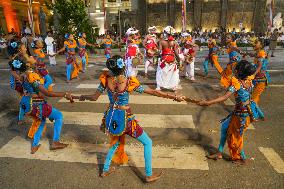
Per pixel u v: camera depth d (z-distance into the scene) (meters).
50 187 3.60
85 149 4.58
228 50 7.80
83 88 8.68
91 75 10.88
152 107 6.62
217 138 4.91
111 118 3.36
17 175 3.87
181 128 5.38
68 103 7.05
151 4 38.12
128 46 9.59
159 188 3.54
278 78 9.65
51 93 3.78
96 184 3.64
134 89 3.32
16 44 5.63
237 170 3.88
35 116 4.15
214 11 37.19
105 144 4.76
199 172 3.85
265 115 6.02
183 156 4.29
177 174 3.82
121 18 38.03
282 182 3.59
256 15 36.09
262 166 3.96
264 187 3.49
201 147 4.58
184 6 16.98
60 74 11.23
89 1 35.97
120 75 3.31
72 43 9.50
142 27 38.53
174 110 6.41
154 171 3.89
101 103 7.02
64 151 4.51
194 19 37.66
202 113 6.20
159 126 5.48
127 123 3.34
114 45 21.44
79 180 3.74
